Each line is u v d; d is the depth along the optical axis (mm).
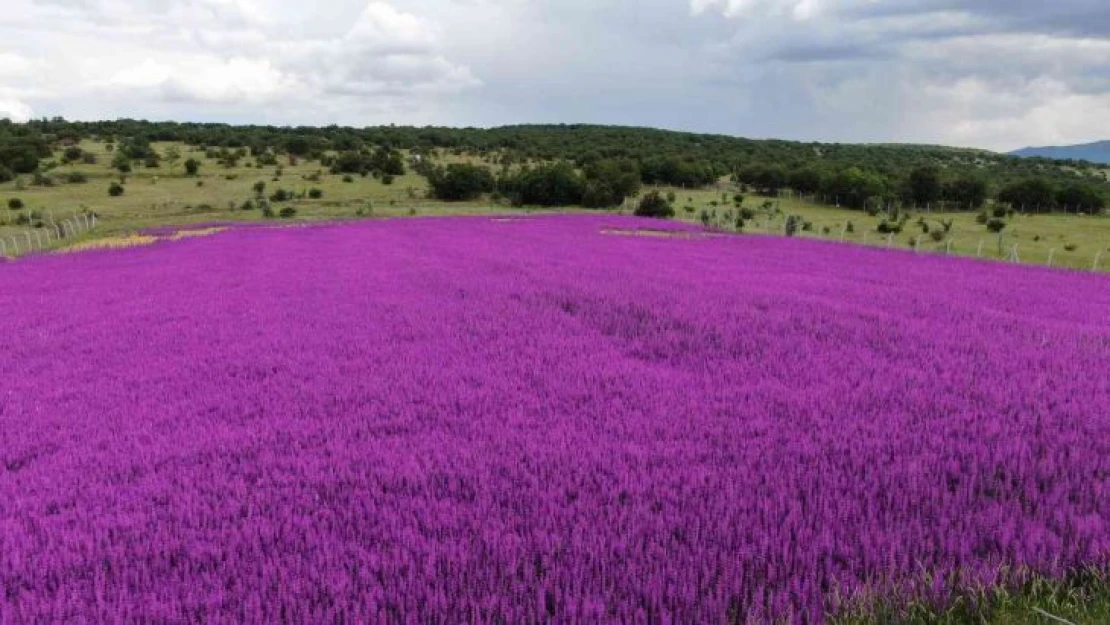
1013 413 6637
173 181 105500
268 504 5125
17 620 3676
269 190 99688
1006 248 69250
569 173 90500
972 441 6066
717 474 5391
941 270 22203
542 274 19281
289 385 8703
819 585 3879
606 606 3711
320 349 10789
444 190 95688
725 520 4500
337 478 5527
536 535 4438
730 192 123938
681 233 41531
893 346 9859
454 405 7676
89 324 13867
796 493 5004
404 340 11469
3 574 4105
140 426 7129
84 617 3621
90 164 118250
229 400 8008
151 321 13883
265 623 3576
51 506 5227
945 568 3873
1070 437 5883
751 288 16203
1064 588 3797
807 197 119562
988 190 113812
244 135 176875
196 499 5145
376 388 8320
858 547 4238
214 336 12070
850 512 4691
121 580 4102
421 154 146750
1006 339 10406
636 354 10047
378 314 13898
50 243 48594
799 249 30625
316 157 138500
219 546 4500
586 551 4238
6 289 21297
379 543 4391
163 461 6129
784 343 10211
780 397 7441
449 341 11109
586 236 38000
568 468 5625
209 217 71438
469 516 4703
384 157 125000
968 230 85062
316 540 4480
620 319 12469
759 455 5797
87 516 4898
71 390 8617
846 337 10648
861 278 19531
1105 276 21875
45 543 4559
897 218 92125
